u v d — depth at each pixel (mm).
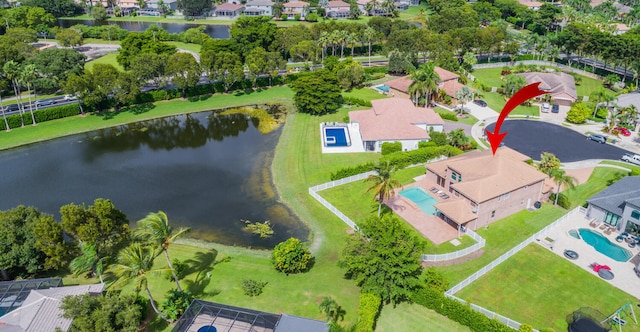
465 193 59062
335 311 43656
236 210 65375
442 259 52781
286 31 148750
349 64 122812
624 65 126062
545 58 150125
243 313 41625
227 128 97875
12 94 116250
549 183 69750
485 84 125625
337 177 71812
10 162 82438
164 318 43781
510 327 40312
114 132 96562
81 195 70438
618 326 42531
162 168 79250
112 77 100812
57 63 118062
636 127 94062
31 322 39406
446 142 83438
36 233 48531
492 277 49688
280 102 113438
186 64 109062
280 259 49969
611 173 74562
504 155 71000
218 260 54094
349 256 45438
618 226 58250
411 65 125812
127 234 53375
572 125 96062
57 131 95125
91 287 44594
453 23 165500
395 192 68500
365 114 93875
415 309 45250
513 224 60688
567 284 48562
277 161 80312
